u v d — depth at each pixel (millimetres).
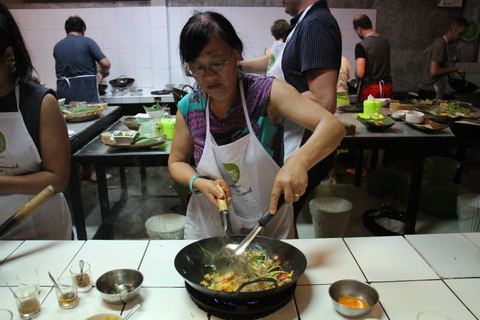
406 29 4609
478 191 3477
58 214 1514
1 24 1158
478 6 4613
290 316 894
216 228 1429
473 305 929
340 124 1105
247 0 4402
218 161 1290
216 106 1217
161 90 4359
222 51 1016
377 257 1124
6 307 934
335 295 943
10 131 1302
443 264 1091
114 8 4367
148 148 2178
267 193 1339
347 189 3453
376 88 3615
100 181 2521
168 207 3146
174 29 4492
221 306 883
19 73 1267
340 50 1599
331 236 2318
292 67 1653
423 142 2307
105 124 2713
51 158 1372
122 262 1107
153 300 950
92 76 3760
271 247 1092
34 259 1131
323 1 1623
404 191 3127
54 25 4414
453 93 4316
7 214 1417
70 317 895
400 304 931
